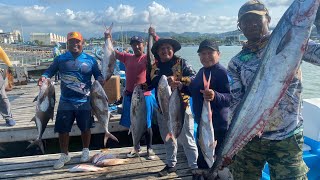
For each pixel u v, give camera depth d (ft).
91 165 16.69
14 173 15.93
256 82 8.10
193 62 94.38
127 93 17.43
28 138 22.98
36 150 24.53
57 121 16.38
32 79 59.62
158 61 14.58
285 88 7.62
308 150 13.06
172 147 15.47
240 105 8.49
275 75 7.69
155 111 15.81
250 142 9.14
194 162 14.85
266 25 8.89
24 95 40.32
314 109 14.08
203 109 10.58
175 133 12.27
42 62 87.20
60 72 16.24
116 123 24.35
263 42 8.86
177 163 16.85
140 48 16.97
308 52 7.98
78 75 16.07
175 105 12.07
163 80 12.44
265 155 9.07
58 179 15.31
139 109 13.87
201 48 12.04
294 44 7.34
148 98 15.69
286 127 8.51
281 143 8.55
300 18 7.22
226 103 11.07
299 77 8.50
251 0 9.05
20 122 24.38
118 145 25.77
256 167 9.33
